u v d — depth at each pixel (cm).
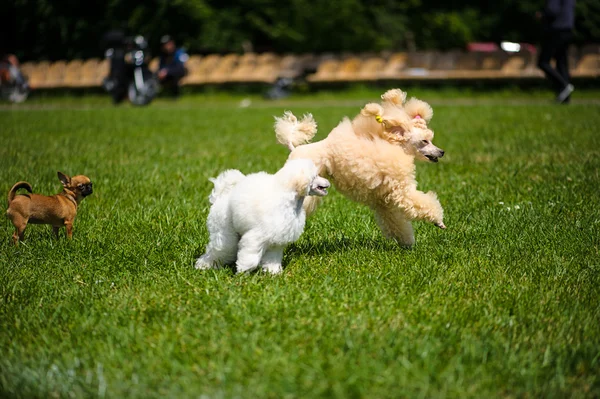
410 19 4259
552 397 406
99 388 419
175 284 594
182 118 2164
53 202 723
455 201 902
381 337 474
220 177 612
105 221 808
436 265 638
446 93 3216
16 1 3888
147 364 446
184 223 793
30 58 4141
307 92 3453
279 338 478
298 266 640
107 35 2911
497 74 3216
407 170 660
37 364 454
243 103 2995
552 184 974
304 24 3994
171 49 2995
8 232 762
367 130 677
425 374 425
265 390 412
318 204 717
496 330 496
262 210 573
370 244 713
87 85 3534
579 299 552
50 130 1794
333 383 419
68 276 625
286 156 1316
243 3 4056
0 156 1287
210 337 481
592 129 1562
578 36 3869
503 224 772
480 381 422
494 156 1264
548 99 2828
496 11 4281
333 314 520
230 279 598
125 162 1241
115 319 519
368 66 3466
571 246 689
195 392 412
